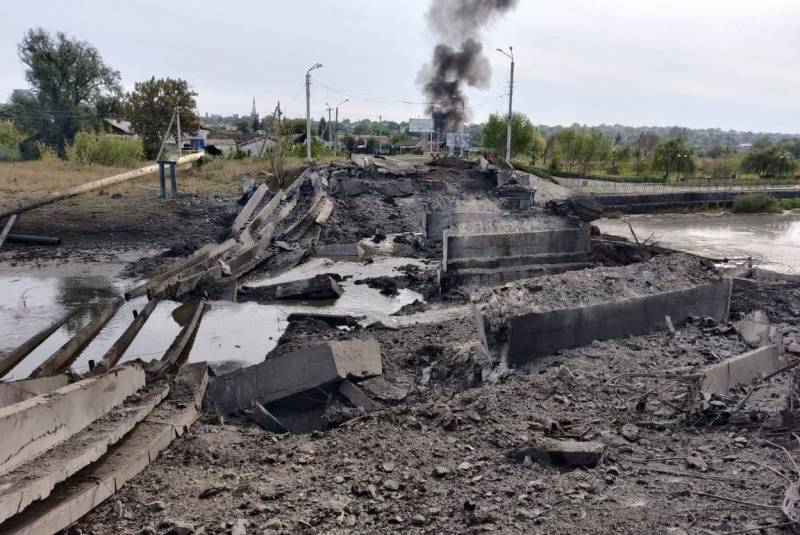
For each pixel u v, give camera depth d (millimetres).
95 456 7043
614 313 11078
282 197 34625
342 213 32344
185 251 25094
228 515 5746
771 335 10797
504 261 18641
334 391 10406
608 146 79938
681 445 6844
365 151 70812
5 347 14758
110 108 68812
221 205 34844
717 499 5508
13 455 6281
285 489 6277
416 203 35062
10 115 65375
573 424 7586
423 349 12336
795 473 5930
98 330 16094
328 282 18906
